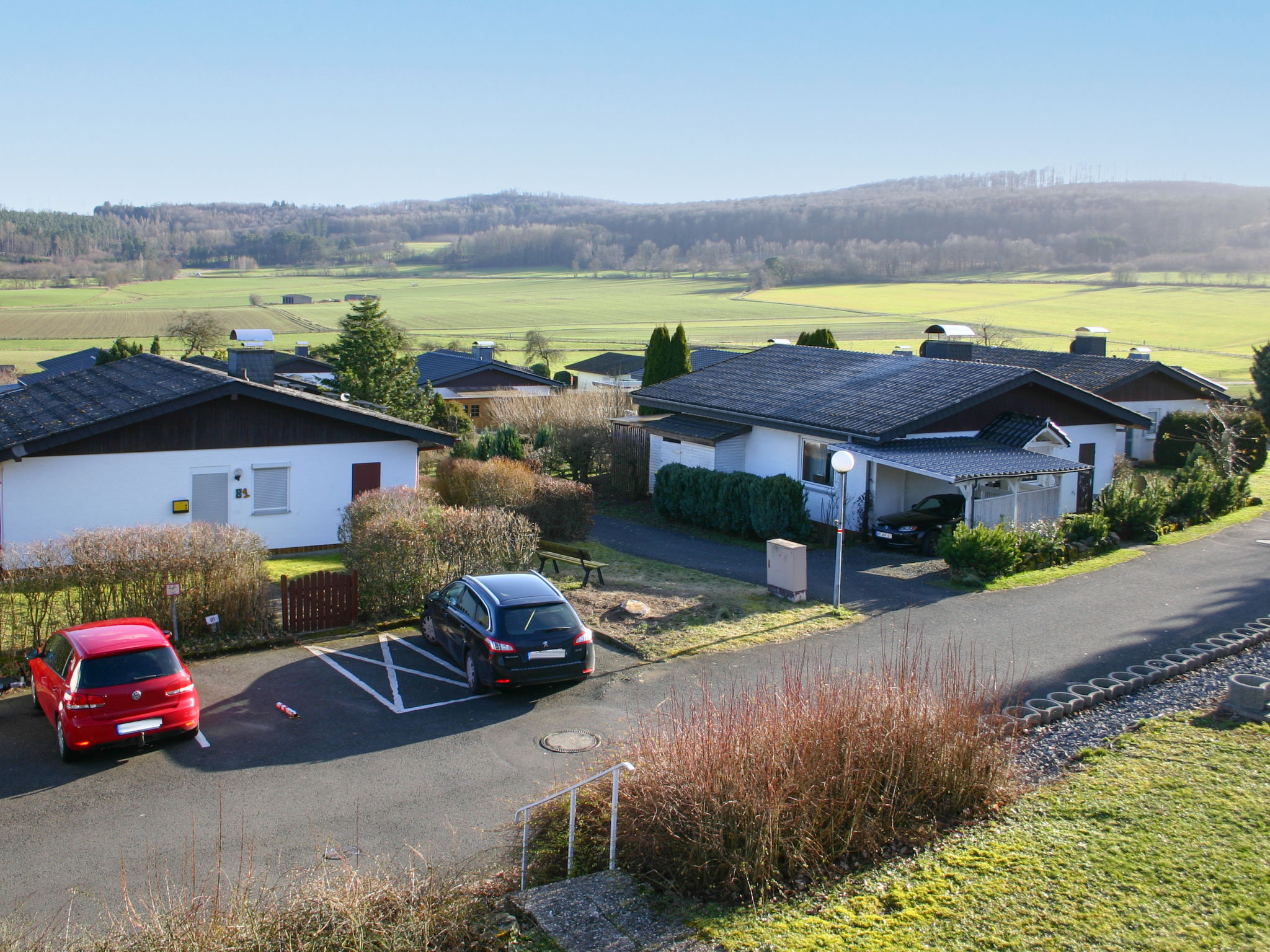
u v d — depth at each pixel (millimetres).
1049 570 20406
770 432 26750
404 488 21234
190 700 11445
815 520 25281
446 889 7605
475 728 12141
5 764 11031
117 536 15000
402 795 10227
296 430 22734
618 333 121000
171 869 8664
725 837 7945
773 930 7082
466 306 156000
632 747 9555
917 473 24438
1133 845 8172
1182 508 25812
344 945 6836
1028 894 7453
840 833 8305
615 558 22531
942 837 8531
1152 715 11516
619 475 32281
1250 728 10797
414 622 16656
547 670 12961
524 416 38156
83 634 11719
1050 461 22312
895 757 8812
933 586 19203
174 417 21328
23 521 20062
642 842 8125
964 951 6711
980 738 9312
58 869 8703
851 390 26688
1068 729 11227
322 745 11602
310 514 23203
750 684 13453
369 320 47062
